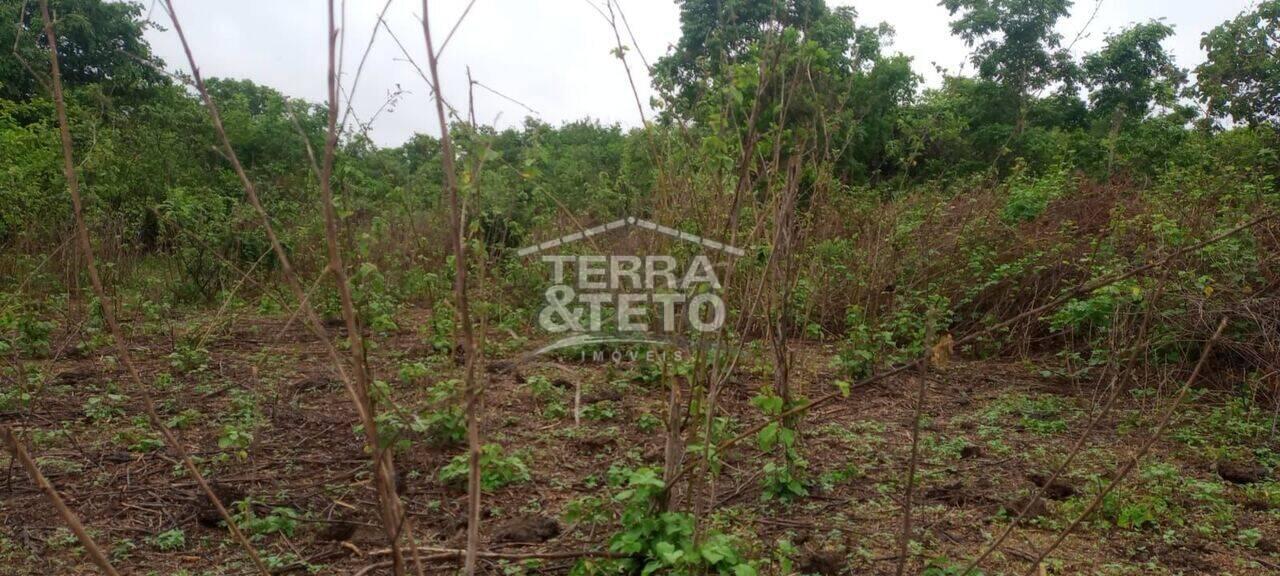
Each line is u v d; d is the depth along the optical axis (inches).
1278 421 232.8
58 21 78.4
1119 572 145.8
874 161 510.0
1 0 664.4
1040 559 115.8
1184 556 151.7
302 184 441.1
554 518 162.4
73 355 295.1
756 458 198.5
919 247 356.5
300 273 411.8
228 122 660.7
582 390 257.4
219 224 401.7
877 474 193.9
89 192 395.2
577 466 195.8
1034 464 201.0
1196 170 359.6
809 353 316.8
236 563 143.6
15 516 159.5
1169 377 264.7
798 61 134.3
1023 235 363.3
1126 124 682.2
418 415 189.8
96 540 151.4
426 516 163.9
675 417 127.5
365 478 182.2
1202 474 195.9
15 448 70.6
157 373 271.0
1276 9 484.7
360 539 153.1
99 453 194.2
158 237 414.3
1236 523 167.3
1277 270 275.4
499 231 324.5
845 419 240.8
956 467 199.0
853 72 184.5
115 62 692.7
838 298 345.4
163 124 528.1
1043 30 678.5
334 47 76.4
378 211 341.4
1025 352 316.8
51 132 470.0
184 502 167.9
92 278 82.7
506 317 313.4
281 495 171.5
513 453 196.2
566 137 805.9
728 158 135.6
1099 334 286.0
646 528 117.6
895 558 150.3
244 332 346.6
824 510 172.7
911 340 331.3
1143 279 267.7
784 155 177.9
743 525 161.5
